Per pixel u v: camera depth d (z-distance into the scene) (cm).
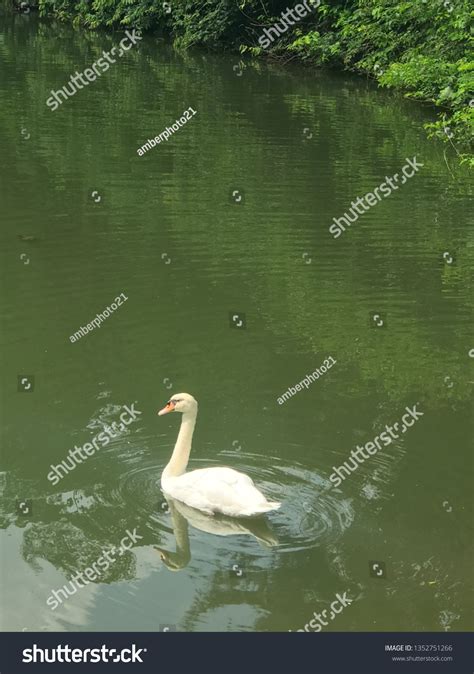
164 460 830
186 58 3628
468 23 2552
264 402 938
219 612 641
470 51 2562
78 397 935
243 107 2534
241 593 657
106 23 4466
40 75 3034
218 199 1634
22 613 640
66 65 3303
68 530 724
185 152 1983
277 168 1864
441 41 2731
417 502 768
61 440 857
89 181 1727
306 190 1711
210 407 922
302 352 1050
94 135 2125
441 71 2594
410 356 1051
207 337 1080
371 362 1031
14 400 925
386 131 2258
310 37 3306
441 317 1159
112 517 742
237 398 943
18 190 1653
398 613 644
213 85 2923
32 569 681
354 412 920
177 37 4047
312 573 678
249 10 3766
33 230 1433
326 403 938
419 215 1582
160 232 1447
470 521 743
